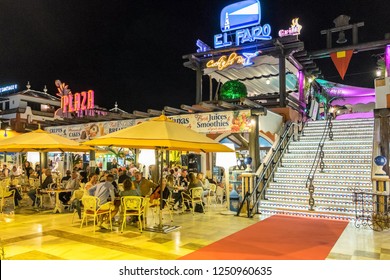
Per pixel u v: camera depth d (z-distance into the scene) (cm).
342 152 1320
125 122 1622
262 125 1329
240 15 1745
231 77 2041
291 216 1088
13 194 1230
